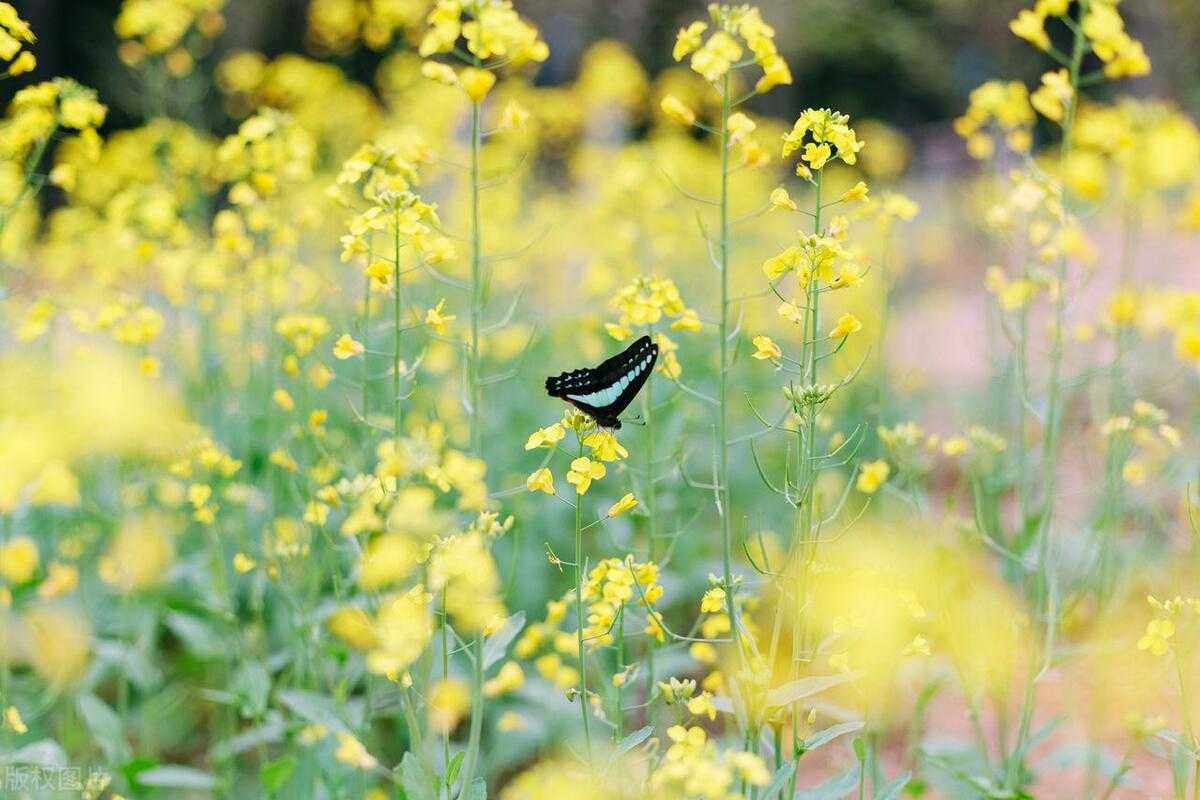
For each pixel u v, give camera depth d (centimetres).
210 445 709
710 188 1670
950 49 3994
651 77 3406
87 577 819
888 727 771
